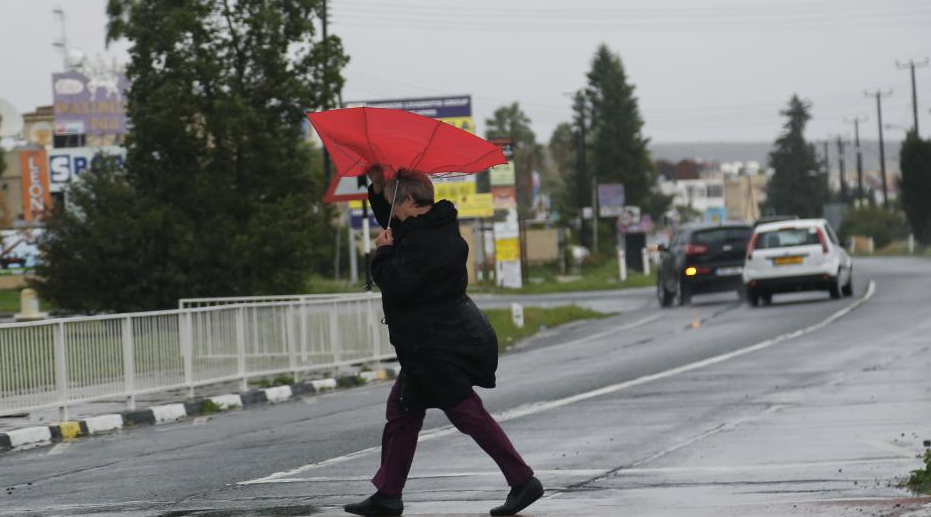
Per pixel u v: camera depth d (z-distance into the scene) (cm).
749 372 5375
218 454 3772
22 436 4541
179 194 9869
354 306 6825
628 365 6081
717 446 3397
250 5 9875
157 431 4762
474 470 3116
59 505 2869
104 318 5150
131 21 9762
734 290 10912
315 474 3184
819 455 3155
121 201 9975
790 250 9800
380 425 4319
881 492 2592
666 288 11544
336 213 10388
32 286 10088
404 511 2495
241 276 9831
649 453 3325
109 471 3522
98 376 5106
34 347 4781
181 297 9719
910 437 3381
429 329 2264
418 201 2281
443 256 2253
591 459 3262
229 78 9694
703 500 2575
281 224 9625
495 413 4434
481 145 2253
